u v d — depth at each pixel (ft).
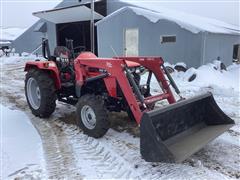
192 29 33.30
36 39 66.85
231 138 13.37
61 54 16.55
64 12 46.85
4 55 69.92
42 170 10.41
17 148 12.16
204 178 9.77
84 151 12.07
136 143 12.82
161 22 35.81
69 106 19.11
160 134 10.77
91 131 13.33
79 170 10.42
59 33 59.62
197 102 12.43
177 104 11.14
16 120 15.94
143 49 38.09
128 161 11.04
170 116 11.11
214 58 37.06
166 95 13.48
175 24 34.63
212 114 12.97
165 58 36.27
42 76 16.07
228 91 23.54
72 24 58.59
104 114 12.94
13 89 25.66
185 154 9.79
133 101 11.92
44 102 15.87
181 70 32.89
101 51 42.42
